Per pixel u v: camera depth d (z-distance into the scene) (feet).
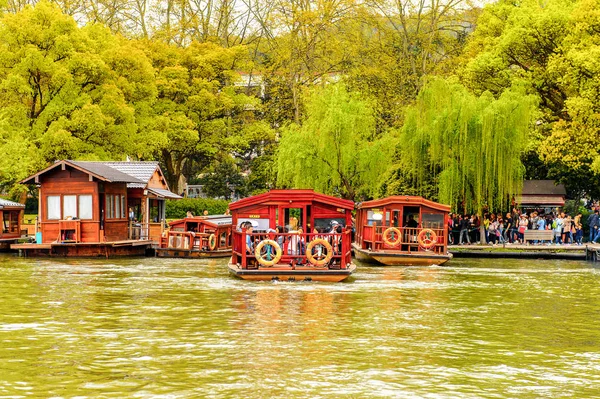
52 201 171.94
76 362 66.49
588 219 198.39
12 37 214.07
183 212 252.62
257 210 129.29
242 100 279.28
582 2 189.88
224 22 296.71
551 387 60.54
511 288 115.55
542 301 102.78
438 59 283.59
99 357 68.18
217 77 277.85
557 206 218.59
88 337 76.54
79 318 86.99
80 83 223.92
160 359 67.56
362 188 196.24
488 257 169.58
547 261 161.89
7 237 194.59
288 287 113.09
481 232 188.75
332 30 275.59
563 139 187.11
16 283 118.62
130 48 240.53
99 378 61.62
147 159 255.70
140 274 132.05
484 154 176.76
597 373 64.85
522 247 176.86
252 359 67.67
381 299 102.37
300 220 129.39
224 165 284.20
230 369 64.28
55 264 152.05
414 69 260.21
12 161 194.80
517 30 201.36
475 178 178.29
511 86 196.24
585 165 214.07
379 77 260.21
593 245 170.60
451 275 132.36
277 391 58.29
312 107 199.52
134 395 57.31
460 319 88.43
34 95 218.38
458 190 179.42
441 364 67.00
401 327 82.94
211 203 255.29
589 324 86.22
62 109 216.54
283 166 196.65
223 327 81.82
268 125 277.23
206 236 172.24
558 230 190.29
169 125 254.47
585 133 186.09
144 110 248.93
